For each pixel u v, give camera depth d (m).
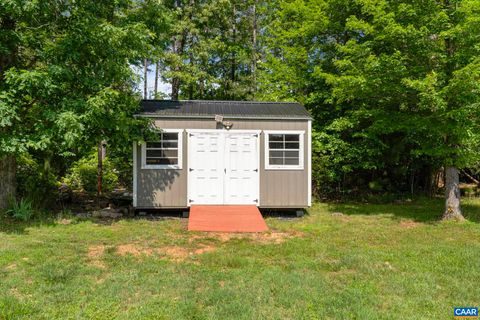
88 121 6.93
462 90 6.89
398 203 11.48
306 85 12.91
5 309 3.30
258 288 3.91
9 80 6.12
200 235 6.57
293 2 13.82
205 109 9.15
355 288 3.95
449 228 7.26
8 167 7.68
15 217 7.34
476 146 7.72
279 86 14.42
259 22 20.48
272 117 8.74
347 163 11.81
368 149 10.97
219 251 5.47
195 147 8.64
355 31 11.98
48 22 7.20
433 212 9.46
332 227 7.48
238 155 8.74
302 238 6.43
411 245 5.89
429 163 12.41
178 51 16.94
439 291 3.90
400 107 9.25
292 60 13.41
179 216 8.70
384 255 5.24
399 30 7.22
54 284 3.93
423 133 9.90
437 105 7.04
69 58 7.06
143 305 3.44
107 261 4.84
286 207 8.83
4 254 4.93
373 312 3.33
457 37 7.10
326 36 13.08
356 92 8.56
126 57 8.26
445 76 7.34
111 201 10.31
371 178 13.04
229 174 8.72
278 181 8.83
